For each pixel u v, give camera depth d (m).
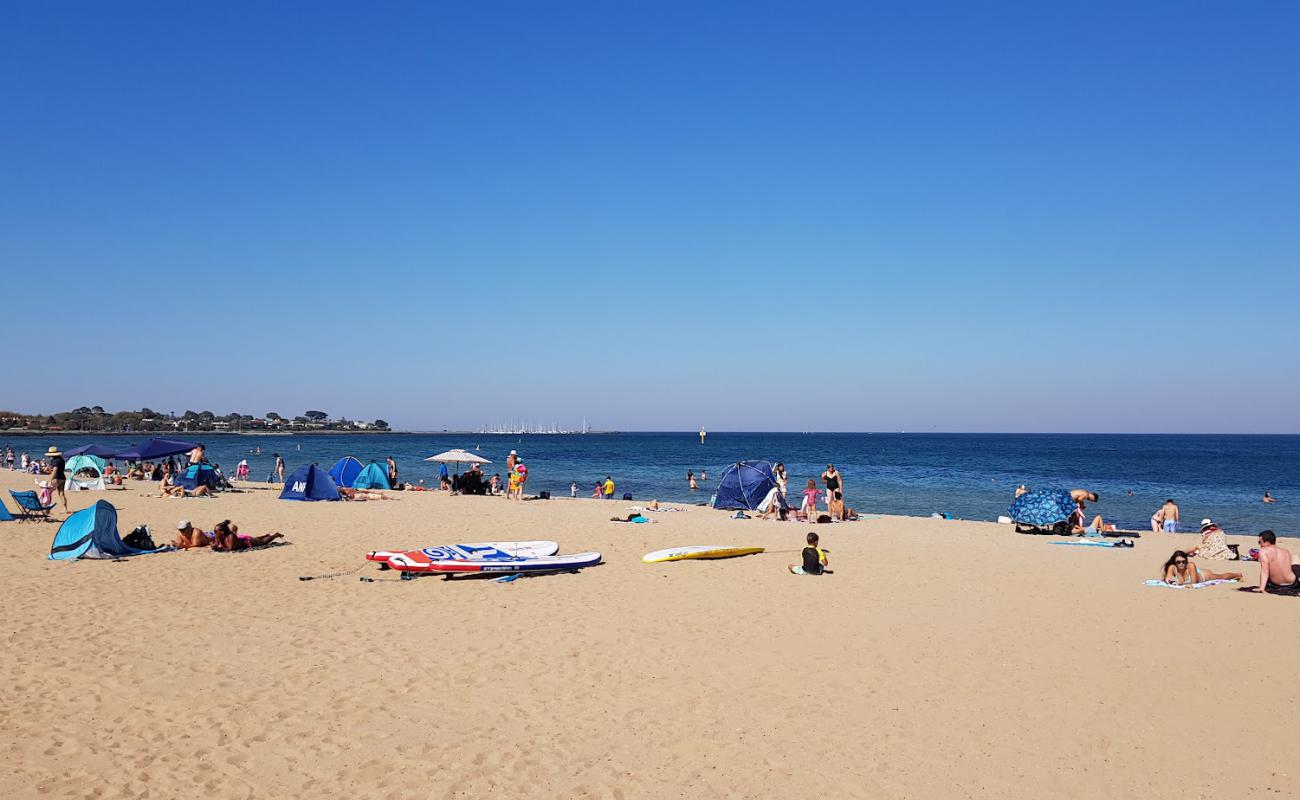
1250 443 181.62
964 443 178.62
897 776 6.66
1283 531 28.89
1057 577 15.22
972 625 11.41
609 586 13.92
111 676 8.76
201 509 25.55
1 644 9.91
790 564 16.28
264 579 14.16
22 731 7.22
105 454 33.34
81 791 6.10
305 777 6.43
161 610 11.80
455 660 9.52
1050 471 67.00
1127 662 9.76
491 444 164.12
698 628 11.10
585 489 45.81
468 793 6.22
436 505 28.44
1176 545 20.91
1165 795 6.46
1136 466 75.94
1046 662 9.72
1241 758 7.13
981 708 8.20
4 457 61.69
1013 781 6.62
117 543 16.31
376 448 122.38
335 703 8.06
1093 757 7.11
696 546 18.20
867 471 66.81
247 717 7.66
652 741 7.25
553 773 6.59
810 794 6.31
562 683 8.76
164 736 7.18
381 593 13.16
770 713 7.97
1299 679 9.18
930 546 19.41
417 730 7.42
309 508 26.39
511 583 14.11
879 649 10.17
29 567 14.92
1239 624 11.60
